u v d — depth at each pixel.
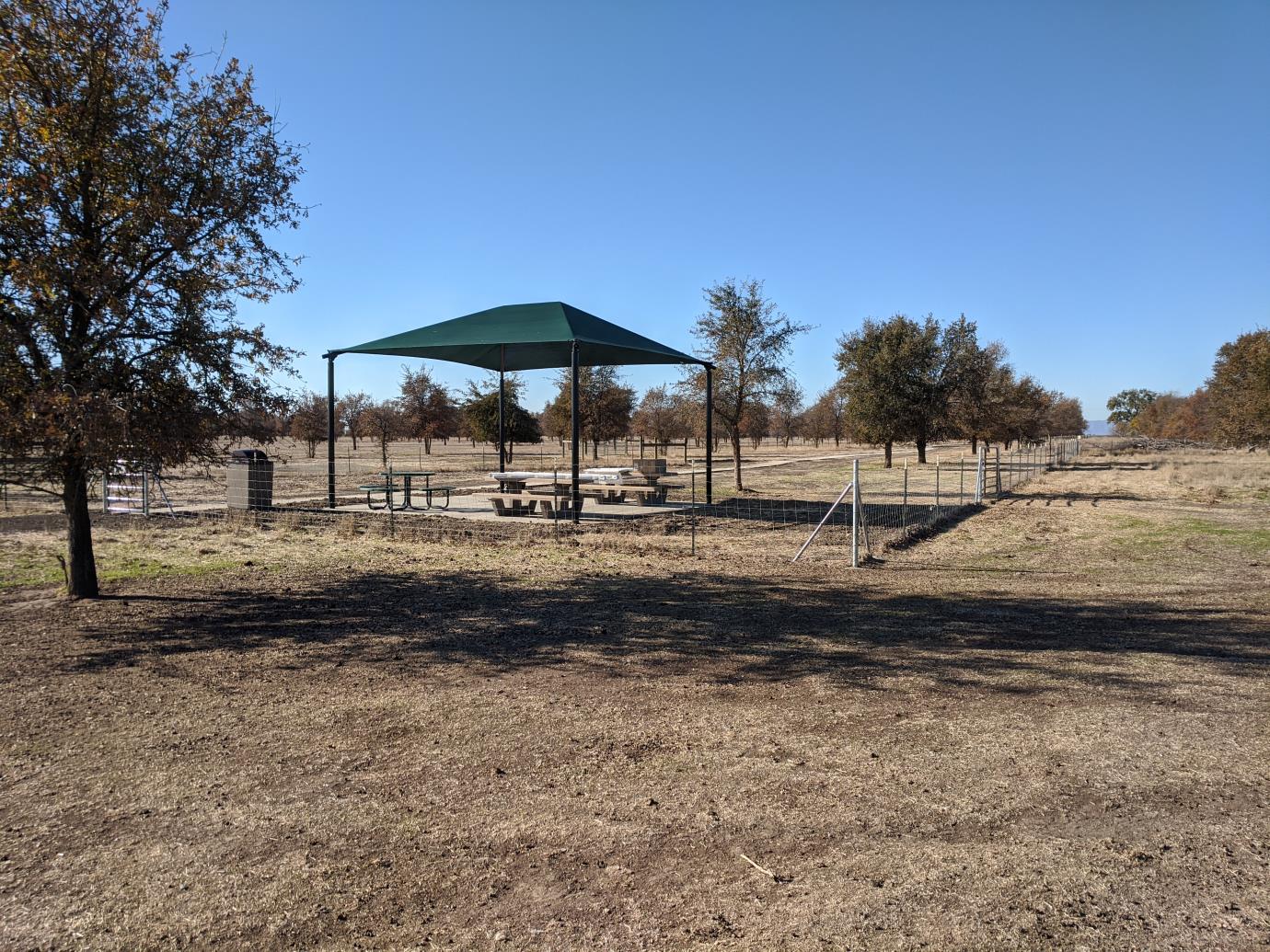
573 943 2.78
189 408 7.64
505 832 3.57
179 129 7.94
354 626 7.45
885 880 3.17
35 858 3.34
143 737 4.70
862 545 12.80
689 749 4.51
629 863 3.30
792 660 6.32
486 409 34.59
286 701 5.33
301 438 40.62
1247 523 15.85
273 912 2.96
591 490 19.03
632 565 11.11
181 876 3.21
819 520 16.67
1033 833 3.55
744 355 23.06
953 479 29.91
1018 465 39.22
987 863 3.30
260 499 17.34
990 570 10.73
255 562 11.14
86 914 2.94
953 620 7.74
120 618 7.71
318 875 3.21
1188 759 4.37
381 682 5.75
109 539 13.28
